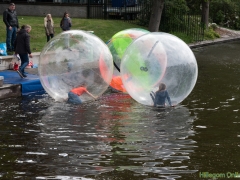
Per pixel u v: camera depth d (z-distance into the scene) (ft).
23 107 36.45
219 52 80.79
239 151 26.63
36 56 53.57
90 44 38.32
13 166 23.99
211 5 134.72
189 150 26.66
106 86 38.86
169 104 36.60
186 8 105.29
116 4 101.14
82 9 97.86
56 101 38.50
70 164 24.31
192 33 100.94
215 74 54.24
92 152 26.12
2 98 39.58
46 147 26.89
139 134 29.55
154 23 86.94
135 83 36.32
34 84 42.50
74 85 37.93
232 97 41.14
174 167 24.11
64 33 39.24
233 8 135.23
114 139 28.45
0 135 29.07
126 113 34.73
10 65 50.14
